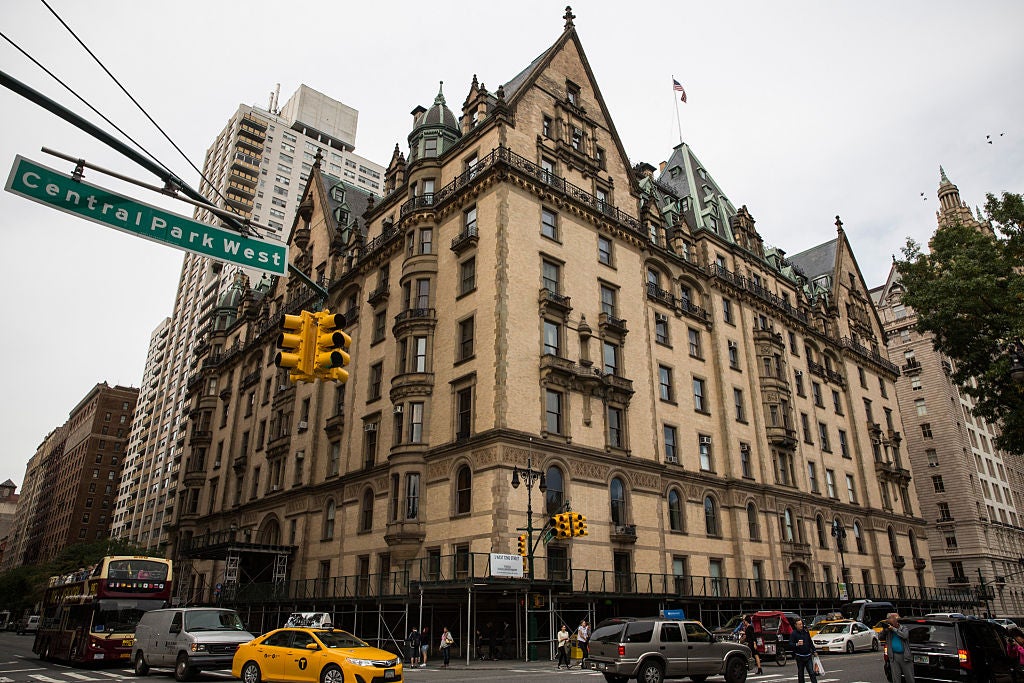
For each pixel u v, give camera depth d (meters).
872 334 73.19
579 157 46.38
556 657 32.69
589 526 36.97
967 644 18.02
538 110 45.53
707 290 52.66
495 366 36.31
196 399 76.44
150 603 31.48
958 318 35.16
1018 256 33.75
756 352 54.28
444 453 37.50
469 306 39.53
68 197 10.95
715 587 42.69
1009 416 33.06
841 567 53.28
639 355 44.28
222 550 46.81
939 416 86.25
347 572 41.78
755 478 49.28
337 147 161.88
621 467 39.88
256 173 138.38
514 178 40.78
